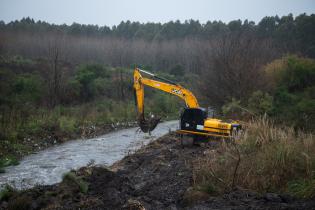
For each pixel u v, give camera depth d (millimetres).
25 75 30781
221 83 23812
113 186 9617
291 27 73875
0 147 16172
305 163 8828
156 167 11641
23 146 17188
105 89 34562
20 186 11188
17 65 34469
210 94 24203
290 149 9281
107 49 66375
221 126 14109
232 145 11258
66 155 16109
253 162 9273
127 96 35406
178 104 37312
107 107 29703
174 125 27281
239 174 8945
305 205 6980
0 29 70500
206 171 9469
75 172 11336
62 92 28781
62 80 30344
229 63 23516
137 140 20062
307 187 7727
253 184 8508
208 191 8539
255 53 25578
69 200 8742
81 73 33875
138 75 15258
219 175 9164
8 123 19109
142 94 15219
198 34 88000
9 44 56375
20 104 23000
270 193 7734
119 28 102125
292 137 10680
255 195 7898
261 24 85562
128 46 69188
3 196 9250
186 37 80188
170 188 9383
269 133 11500
